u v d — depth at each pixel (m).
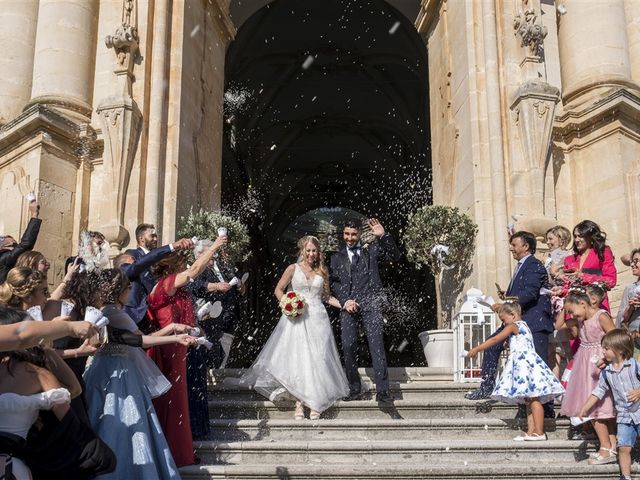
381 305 7.53
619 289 9.56
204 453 6.12
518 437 6.31
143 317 5.84
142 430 4.96
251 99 25.75
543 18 11.30
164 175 10.23
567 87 10.93
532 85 9.84
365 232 8.09
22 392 3.89
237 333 20.81
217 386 7.82
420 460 6.04
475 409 7.06
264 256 31.02
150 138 10.18
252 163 28.91
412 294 24.45
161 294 5.93
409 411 7.11
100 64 11.01
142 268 5.77
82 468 4.05
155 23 10.66
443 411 7.07
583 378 6.14
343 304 7.46
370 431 6.60
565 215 10.30
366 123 27.92
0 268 6.07
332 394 6.89
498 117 10.12
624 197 9.70
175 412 5.75
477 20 10.72
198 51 11.61
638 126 10.05
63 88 10.66
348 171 30.83
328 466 5.71
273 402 7.21
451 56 11.59
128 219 9.83
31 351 4.05
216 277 8.02
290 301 6.93
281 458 6.08
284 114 27.34
